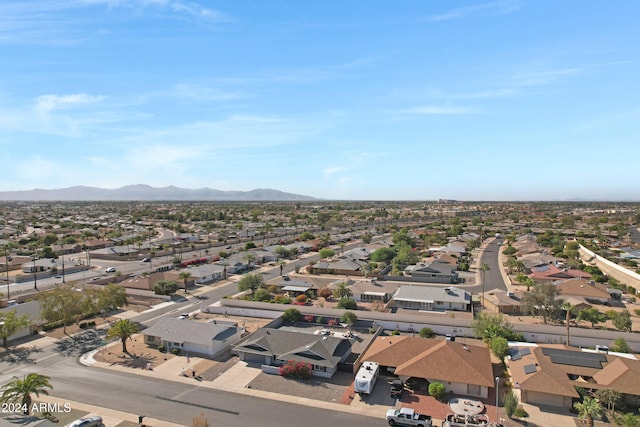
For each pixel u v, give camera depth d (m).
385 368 53.34
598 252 140.88
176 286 93.56
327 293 91.31
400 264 126.12
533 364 49.12
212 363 56.12
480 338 65.94
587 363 49.72
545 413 43.06
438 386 46.56
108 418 41.81
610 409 43.78
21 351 59.88
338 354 55.19
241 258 127.56
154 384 49.66
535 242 168.62
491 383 46.50
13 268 120.81
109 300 75.44
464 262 130.25
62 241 163.00
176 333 61.81
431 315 79.12
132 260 137.38
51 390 47.81
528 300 72.12
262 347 56.25
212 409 43.84
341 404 45.19
